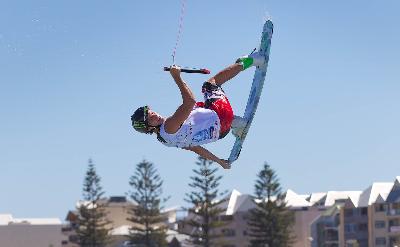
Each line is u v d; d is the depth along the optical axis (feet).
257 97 55.26
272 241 458.09
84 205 518.78
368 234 567.59
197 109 50.06
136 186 480.64
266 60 54.75
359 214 574.15
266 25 54.90
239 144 55.47
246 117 55.36
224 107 51.13
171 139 49.21
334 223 588.50
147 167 481.87
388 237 555.69
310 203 635.25
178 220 612.29
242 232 581.94
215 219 459.73
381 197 563.89
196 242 455.63
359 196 584.81
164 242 489.67
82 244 514.27
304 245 581.12
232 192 612.70
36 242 654.53
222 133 51.57
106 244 516.32
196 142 50.14
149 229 483.51
